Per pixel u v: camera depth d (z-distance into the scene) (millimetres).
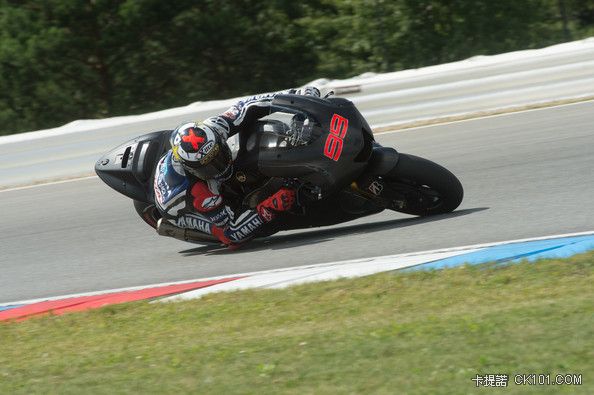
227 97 79312
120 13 70875
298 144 23500
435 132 38438
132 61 76250
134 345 18781
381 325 17375
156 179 25766
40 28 70500
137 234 30406
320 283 20859
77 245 30016
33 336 20688
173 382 15594
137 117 40312
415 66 74188
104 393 15500
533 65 40188
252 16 77750
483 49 74000
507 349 14773
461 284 19312
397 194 24719
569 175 28484
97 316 21344
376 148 24109
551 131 34938
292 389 14469
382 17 75500
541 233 22672
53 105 73688
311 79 79500
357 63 79688
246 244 27203
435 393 13438
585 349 14266
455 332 16078
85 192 37562
